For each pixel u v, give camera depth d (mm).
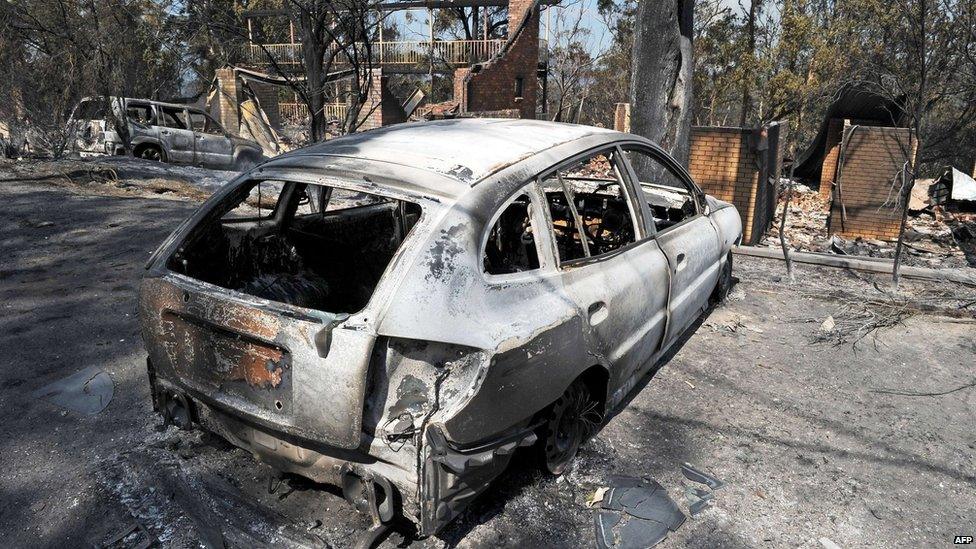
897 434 3723
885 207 11273
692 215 4836
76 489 2924
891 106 13102
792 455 3477
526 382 2619
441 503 2377
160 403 2906
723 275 5504
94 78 14391
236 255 3344
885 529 2930
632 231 4098
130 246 6512
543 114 27062
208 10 14977
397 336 2279
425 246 2416
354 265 3617
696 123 18562
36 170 10039
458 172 2719
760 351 4777
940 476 3350
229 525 2701
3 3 13328
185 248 2977
